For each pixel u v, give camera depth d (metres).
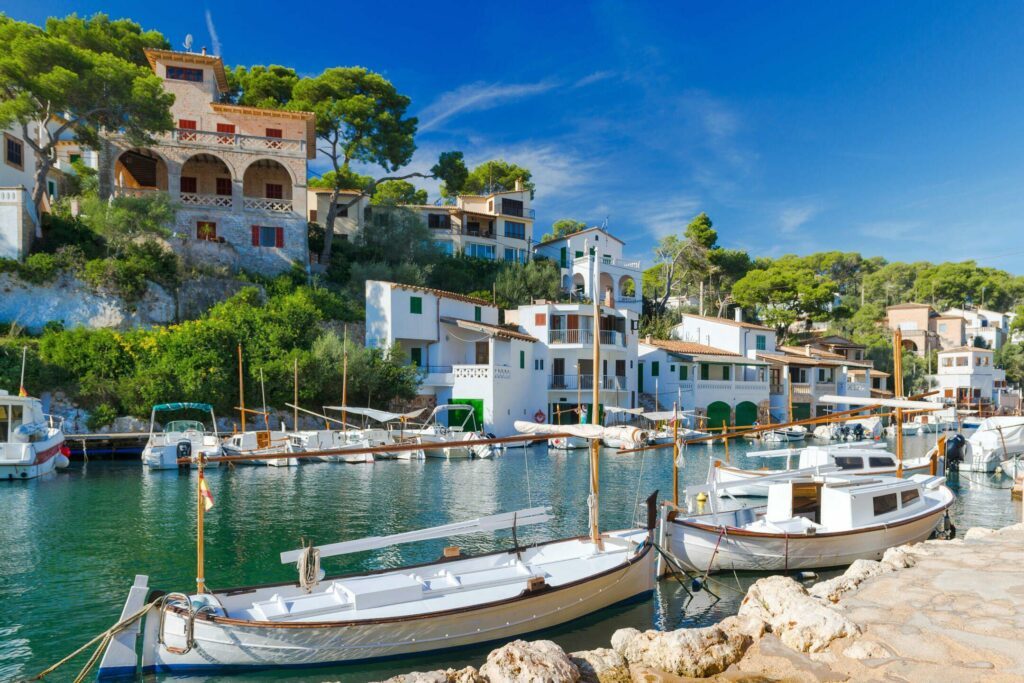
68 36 47.38
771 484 17.34
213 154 48.19
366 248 57.81
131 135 43.59
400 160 56.69
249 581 14.52
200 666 9.78
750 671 8.09
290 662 9.97
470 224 70.31
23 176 44.38
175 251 44.34
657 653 8.64
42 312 38.12
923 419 62.62
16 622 12.05
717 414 57.41
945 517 18.44
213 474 30.67
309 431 35.81
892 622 8.76
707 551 14.98
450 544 17.92
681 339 68.62
